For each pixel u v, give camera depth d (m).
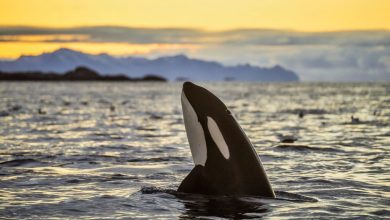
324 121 44.34
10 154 22.28
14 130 34.16
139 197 13.09
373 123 41.78
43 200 12.95
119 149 24.39
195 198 12.44
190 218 11.16
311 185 15.27
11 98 95.31
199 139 12.84
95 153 22.83
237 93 149.88
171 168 18.53
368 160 20.95
